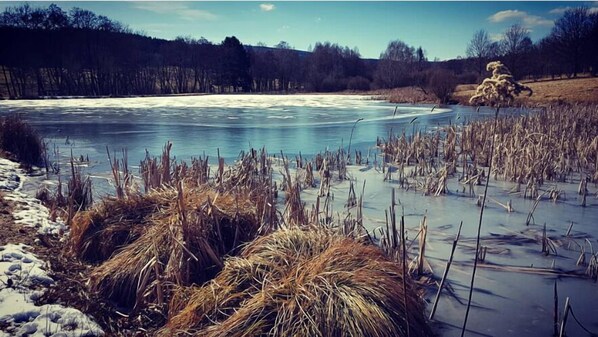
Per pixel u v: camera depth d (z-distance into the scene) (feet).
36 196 32.30
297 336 13.52
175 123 85.81
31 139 49.03
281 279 16.05
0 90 207.62
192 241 19.40
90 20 256.73
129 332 15.69
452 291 19.19
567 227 27.20
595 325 16.66
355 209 31.07
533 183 35.04
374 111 115.85
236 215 21.62
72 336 14.42
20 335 14.06
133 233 21.24
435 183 36.32
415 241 24.81
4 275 17.48
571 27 201.46
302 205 28.12
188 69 297.53
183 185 25.21
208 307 15.87
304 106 135.64
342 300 14.57
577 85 138.31
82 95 221.87
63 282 18.11
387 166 46.93
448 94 143.54
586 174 41.14
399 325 14.65
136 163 47.50
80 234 21.83
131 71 241.76
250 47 343.05
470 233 26.17
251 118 96.43
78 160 49.21
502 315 17.33
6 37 200.23
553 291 19.27
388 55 285.02
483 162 45.57
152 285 17.28
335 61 301.22
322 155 48.85
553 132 51.78
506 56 189.57
